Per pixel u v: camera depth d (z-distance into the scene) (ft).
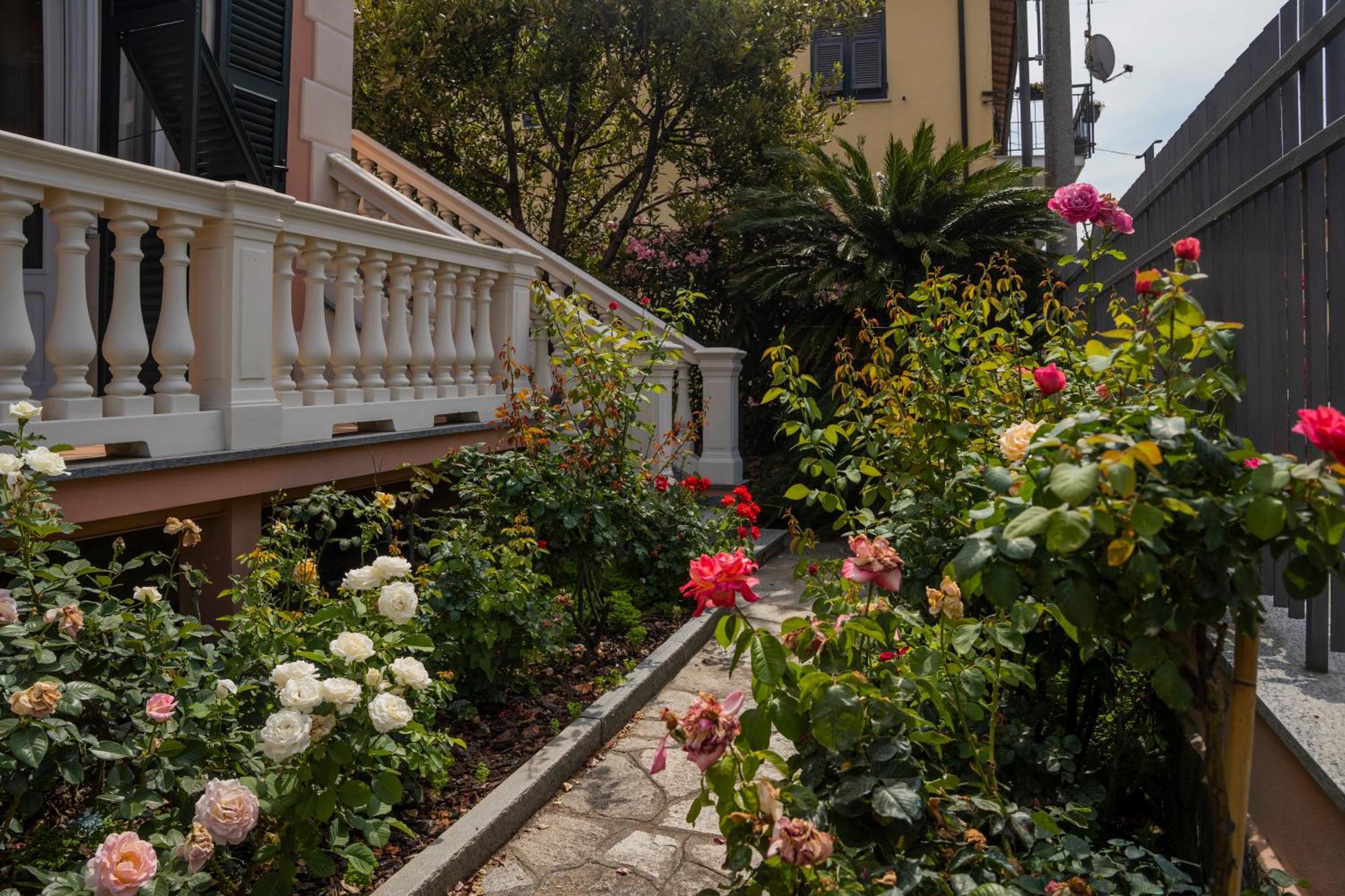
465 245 20.04
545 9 34.73
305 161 24.26
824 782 6.31
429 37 34.73
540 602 14.32
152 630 8.80
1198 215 12.66
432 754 10.19
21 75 19.10
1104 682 10.32
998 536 5.48
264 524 16.58
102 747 7.75
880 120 47.78
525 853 10.05
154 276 18.79
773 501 26.94
